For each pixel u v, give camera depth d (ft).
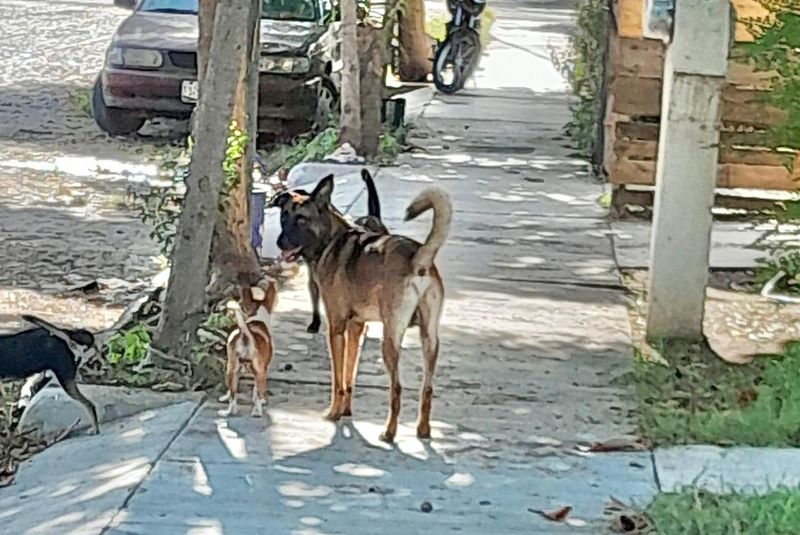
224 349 27.32
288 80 54.65
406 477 21.85
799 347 28.53
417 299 23.29
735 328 31.53
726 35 28.94
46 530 19.48
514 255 37.58
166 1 59.77
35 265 37.58
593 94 53.11
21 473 22.57
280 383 26.55
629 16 42.04
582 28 61.00
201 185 27.22
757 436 23.88
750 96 42.16
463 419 24.81
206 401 25.43
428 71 74.13
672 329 30.04
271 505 20.48
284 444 23.26
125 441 23.39
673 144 29.35
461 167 50.06
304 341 29.27
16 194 45.98
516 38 98.89
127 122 55.67
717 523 19.34
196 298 27.30
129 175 48.70
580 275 35.91
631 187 42.63
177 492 20.90
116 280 36.35
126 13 109.81
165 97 55.01
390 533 19.45
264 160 52.95
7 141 55.57
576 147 55.01
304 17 58.13
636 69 42.22
